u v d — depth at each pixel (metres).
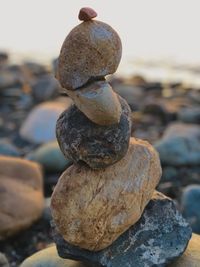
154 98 2.84
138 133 2.15
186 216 1.28
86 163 0.77
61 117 0.77
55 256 0.90
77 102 0.73
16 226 1.19
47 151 1.58
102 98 0.71
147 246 0.83
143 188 0.79
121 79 3.33
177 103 2.64
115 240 0.81
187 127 1.96
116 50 0.72
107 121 0.73
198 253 0.86
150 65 4.74
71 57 0.72
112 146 0.75
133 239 0.82
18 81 2.92
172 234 0.84
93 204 0.76
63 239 0.81
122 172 0.78
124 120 0.75
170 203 0.85
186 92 3.16
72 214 0.76
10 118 2.46
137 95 2.87
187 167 1.71
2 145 1.78
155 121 2.34
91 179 0.77
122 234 0.82
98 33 0.72
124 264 0.81
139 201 0.80
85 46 0.72
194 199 1.30
